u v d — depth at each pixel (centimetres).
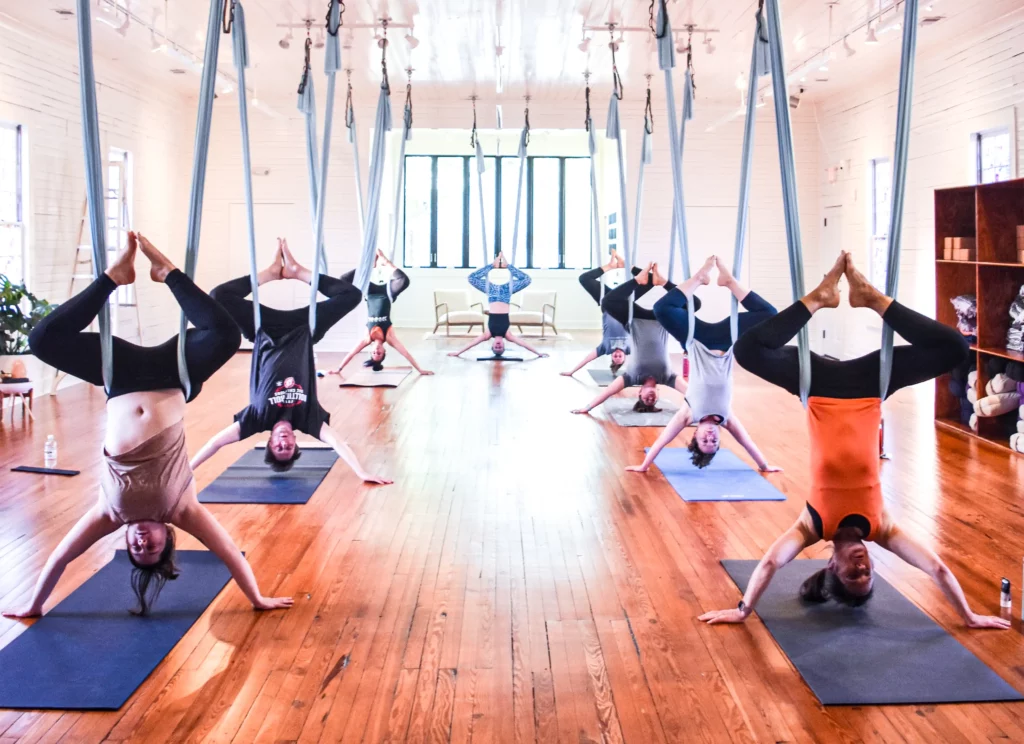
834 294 368
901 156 356
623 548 482
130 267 349
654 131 1353
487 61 1054
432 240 1783
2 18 835
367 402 934
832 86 1195
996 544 480
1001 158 880
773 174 1362
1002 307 743
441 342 1518
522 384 1056
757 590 377
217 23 363
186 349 365
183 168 1316
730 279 567
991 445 720
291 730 298
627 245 812
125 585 421
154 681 331
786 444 738
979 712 309
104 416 830
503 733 297
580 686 329
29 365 936
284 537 498
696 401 613
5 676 331
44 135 929
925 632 371
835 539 373
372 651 357
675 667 344
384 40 741
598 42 943
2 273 871
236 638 368
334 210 1349
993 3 793
